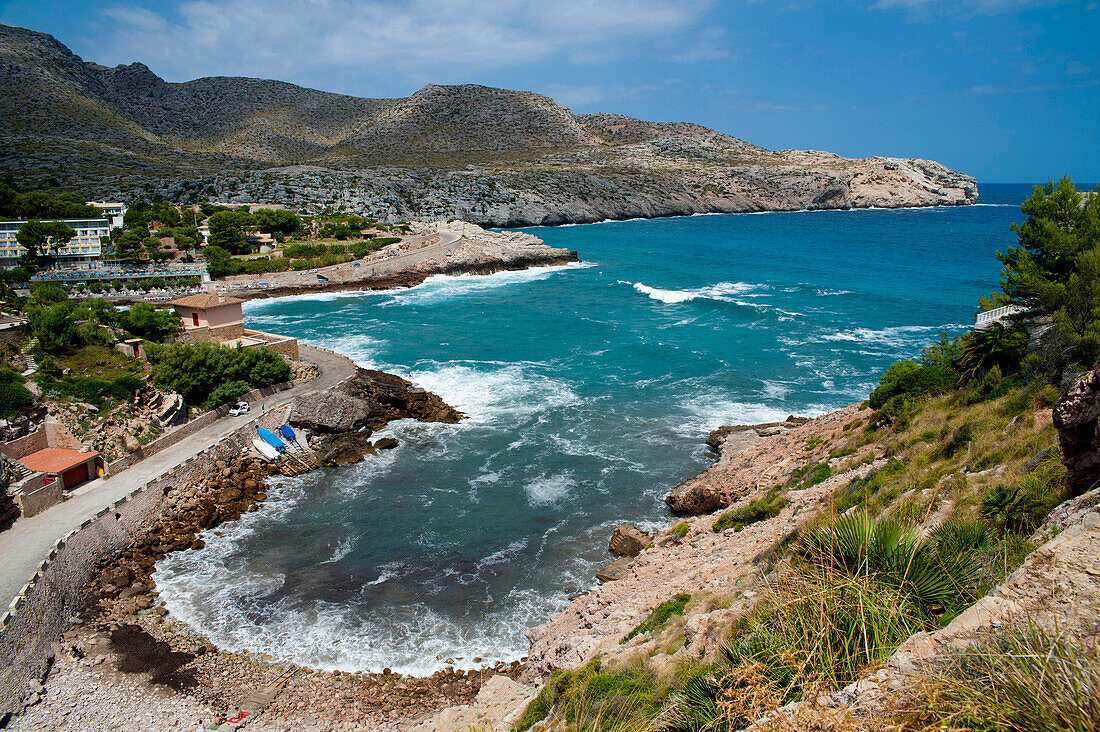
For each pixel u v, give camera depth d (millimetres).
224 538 34875
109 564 32406
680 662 13406
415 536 34781
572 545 33562
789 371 59562
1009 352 27297
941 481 18984
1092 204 29641
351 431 47688
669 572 25375
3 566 28953
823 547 9812
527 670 22906
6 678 23562
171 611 28891
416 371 62938
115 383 42438
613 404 53000
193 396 47125
